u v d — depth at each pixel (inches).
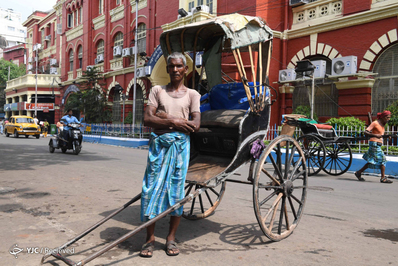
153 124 123.4
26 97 1633.9
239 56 149.3
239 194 237.5
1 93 2034.9
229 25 144.3
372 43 516.4
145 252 121.3
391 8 487.8
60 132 504.1
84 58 1228.5
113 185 261.7
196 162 158.1
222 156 159.3
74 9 1331.2
